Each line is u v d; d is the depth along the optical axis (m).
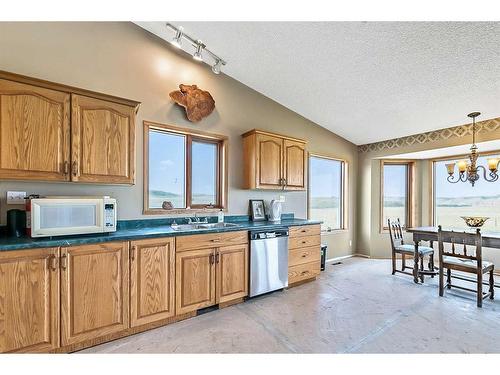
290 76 3.31
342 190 5.18
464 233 2.97
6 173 1.81
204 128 3.27
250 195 3.74
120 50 2.67
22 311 1.73
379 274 4.03
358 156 5.34
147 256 2.25
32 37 2.23
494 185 4.25
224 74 3.46
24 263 1.74
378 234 5.11
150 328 2.32
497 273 4.06
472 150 3.51
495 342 2.12
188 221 3.11
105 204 2.17
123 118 2.33
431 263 3.95
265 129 3.89
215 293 2.68
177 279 2.43
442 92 3.09
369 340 2.14
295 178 3.81
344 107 3.87
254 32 2.63
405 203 5.21
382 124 4.22
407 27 2.24
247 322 2.46
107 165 2.24
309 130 4.50
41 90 1.94
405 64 2.70
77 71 2.43
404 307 2.81
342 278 3.83
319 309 2.75
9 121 1.82
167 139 3.08
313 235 3.70
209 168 3.44
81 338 1.94
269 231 3.13
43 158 1.94
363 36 2.42
